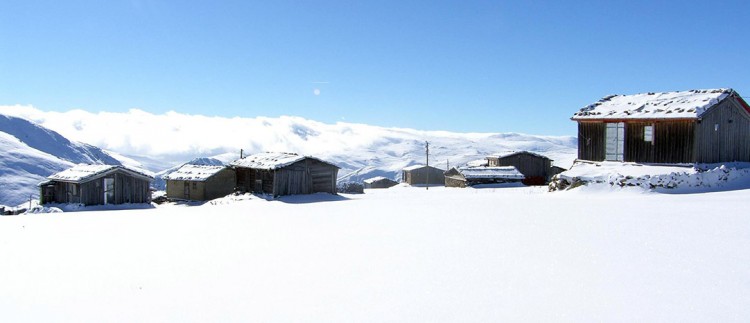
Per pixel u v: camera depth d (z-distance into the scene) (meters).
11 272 7.34
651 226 10.89
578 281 6.37
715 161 26.22
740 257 7.56
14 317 5.27
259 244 9.62
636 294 5.77
